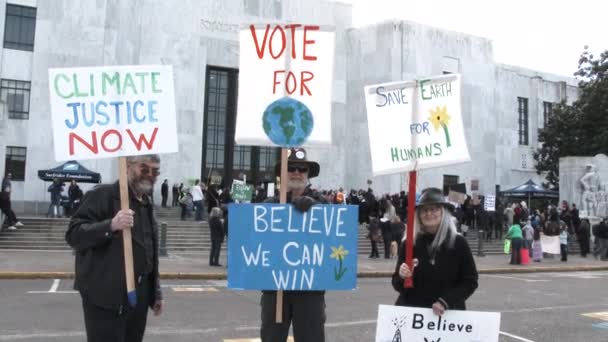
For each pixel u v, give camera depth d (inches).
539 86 1875.0
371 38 1512.1
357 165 1503.4
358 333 321.7
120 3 1243.8
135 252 163.6
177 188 1219.9
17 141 1156.5
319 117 184.1
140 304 167.6
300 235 173.9
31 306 381.1
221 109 1400.1
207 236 906.1
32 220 856.9
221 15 1376.7
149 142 171.2
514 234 847.7
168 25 1300.4
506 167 1772.9
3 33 1155.9
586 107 1573.6
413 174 193.0
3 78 1154.7
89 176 1007.6
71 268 574.9
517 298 488.4
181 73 1306.6
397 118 195.3
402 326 169.0
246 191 759.1
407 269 171.2
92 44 1212.5
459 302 165.9
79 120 170.2
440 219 170.9
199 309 388.5
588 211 1177.4
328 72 184.9
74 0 1206.9
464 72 1590.8
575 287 585.3
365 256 883.4
